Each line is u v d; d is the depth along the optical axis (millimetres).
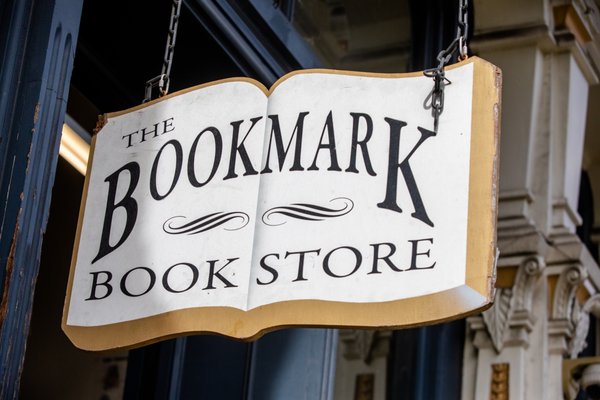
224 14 6125
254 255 3967
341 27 7816
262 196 4031
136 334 3990
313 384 6574
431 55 8312
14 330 4172
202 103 4258
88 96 6590
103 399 8562
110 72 6410
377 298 3816
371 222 3908
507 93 8523
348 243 3900
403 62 8211
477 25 8641
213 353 6641
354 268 3867
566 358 8258
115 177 4254
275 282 3906
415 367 8094
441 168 3938
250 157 4105
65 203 8750
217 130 4191
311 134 4070
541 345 8062
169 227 4102
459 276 3781
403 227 3885
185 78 6309
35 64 4523
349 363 8250
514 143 8414
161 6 5891
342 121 4070
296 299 3865
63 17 4652
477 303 3736
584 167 11281
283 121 4117
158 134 4270
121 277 4094
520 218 8211
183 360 6676
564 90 8570
